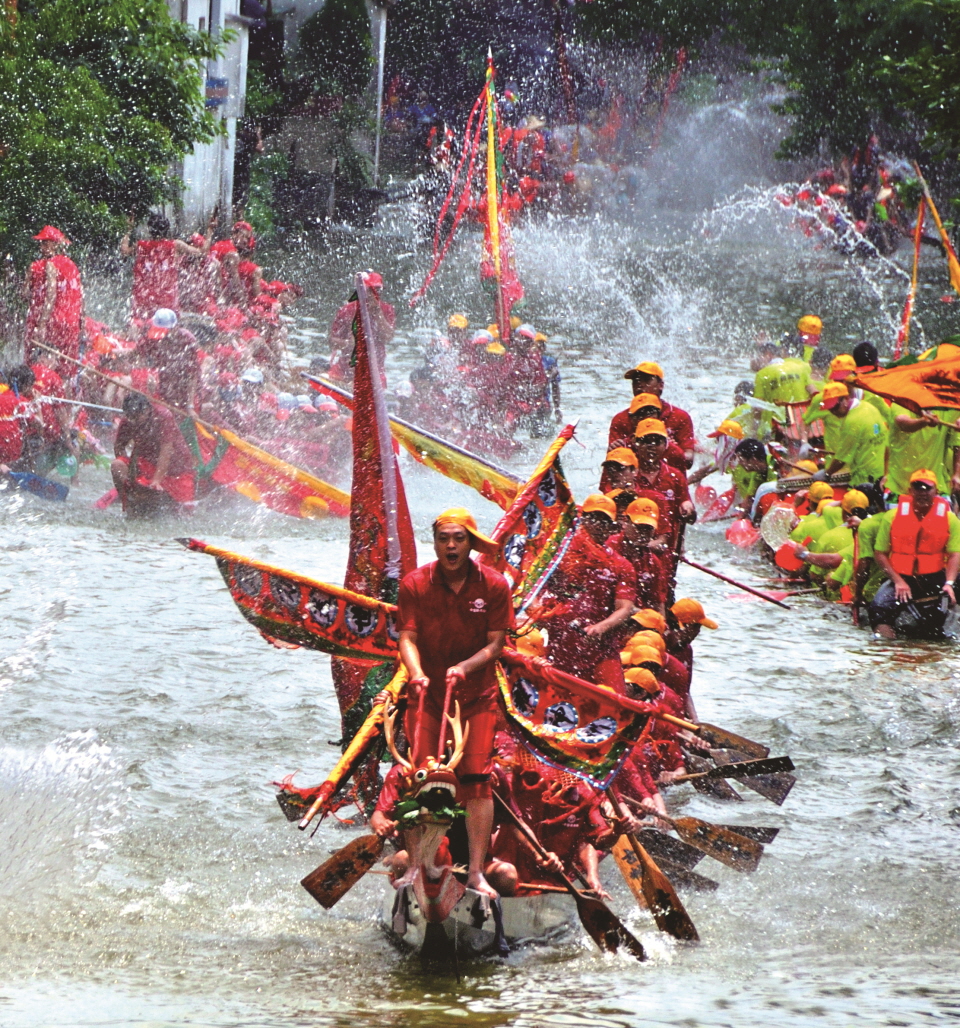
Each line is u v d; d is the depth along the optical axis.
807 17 92.94
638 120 112.19
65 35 51.25
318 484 33.47
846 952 13.62
